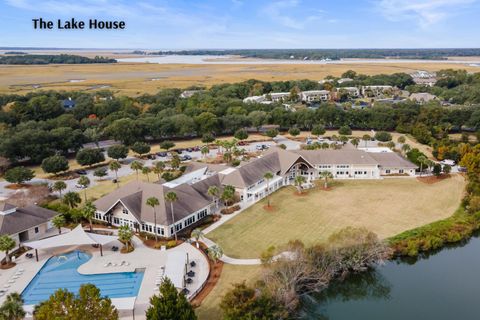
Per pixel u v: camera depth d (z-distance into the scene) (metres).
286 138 171.88
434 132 160.50
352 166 115.56
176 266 64.25
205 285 61.78
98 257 71.38
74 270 67.62
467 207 90.19
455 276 68.75
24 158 139.50
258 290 55.41
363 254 66.75
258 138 173.12
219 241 76.94
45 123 164.38
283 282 57.66
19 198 95.50
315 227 83.06
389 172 118.00
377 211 91.12
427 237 76.00
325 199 98.81
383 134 152.50
